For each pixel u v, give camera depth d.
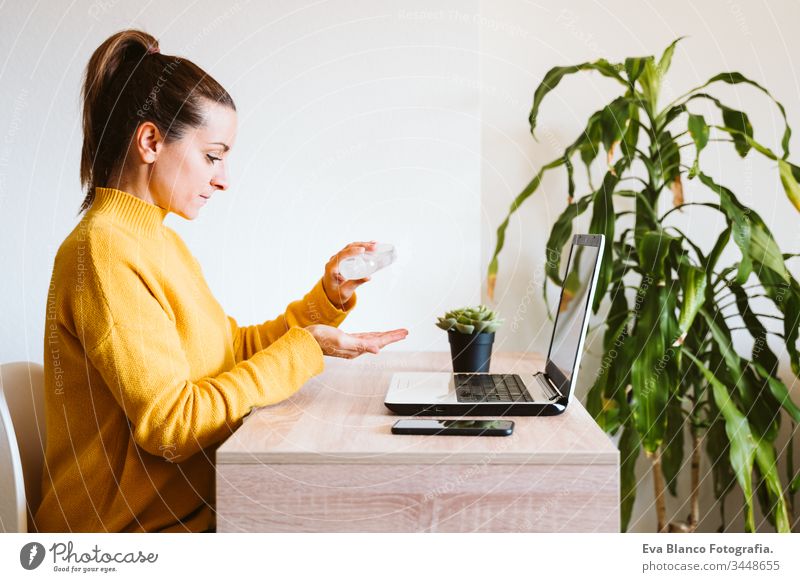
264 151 1.65
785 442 1.82
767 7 1.80
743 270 1.52
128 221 1.01
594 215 1.60
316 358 1.03
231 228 1.67
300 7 1.62
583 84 1.80
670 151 1.63
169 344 0.92
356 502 0.83
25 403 1.08
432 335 1.69
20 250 1.65
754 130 1.81
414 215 1.67
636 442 1.65
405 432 0.89
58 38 1.61
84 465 0.96
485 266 1.82
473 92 1.64
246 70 1.63
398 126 1.65
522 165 1.81
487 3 1.80
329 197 1.66
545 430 0.91
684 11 1.80
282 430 0.91
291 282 1.68
